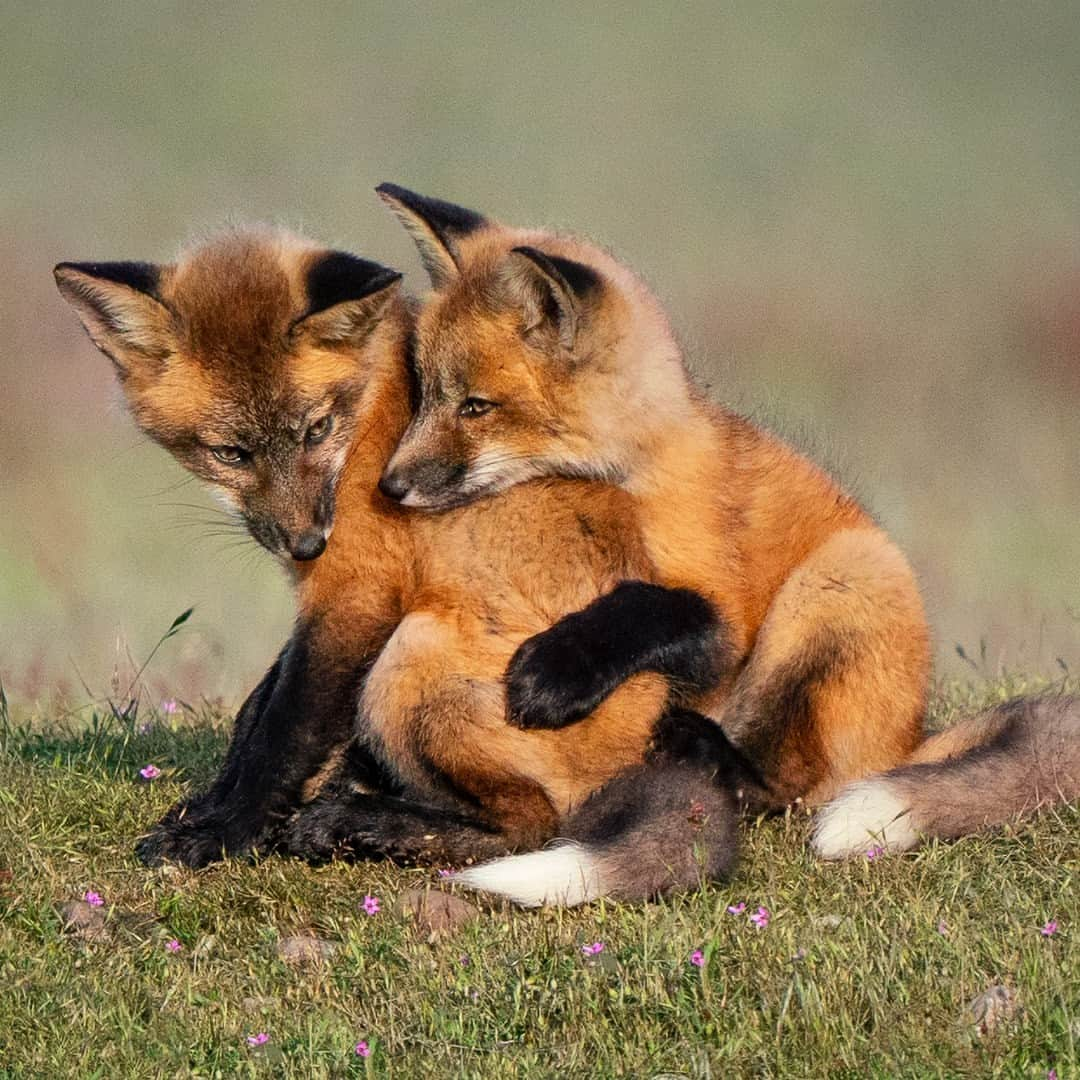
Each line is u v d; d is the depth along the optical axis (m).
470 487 11.79
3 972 9.04
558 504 11.59
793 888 10.05
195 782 12.24
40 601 22.56
